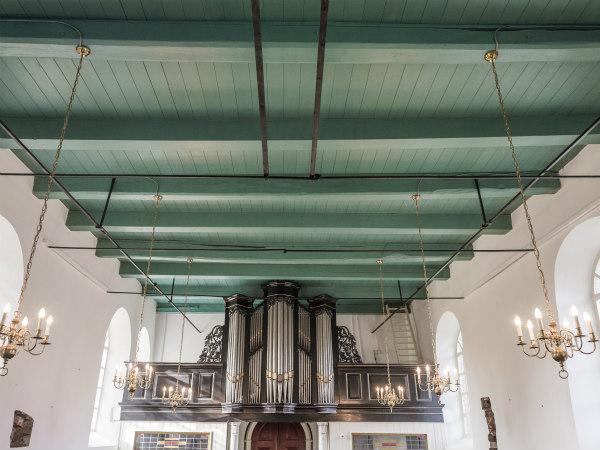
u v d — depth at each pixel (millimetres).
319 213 9023
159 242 10516
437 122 6137
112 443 12266
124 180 7758
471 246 10836
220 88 5617
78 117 6184
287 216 9000
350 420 12828
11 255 7242
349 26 4641
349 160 7230
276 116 6121
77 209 8938
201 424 13000
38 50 4641
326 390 12844
